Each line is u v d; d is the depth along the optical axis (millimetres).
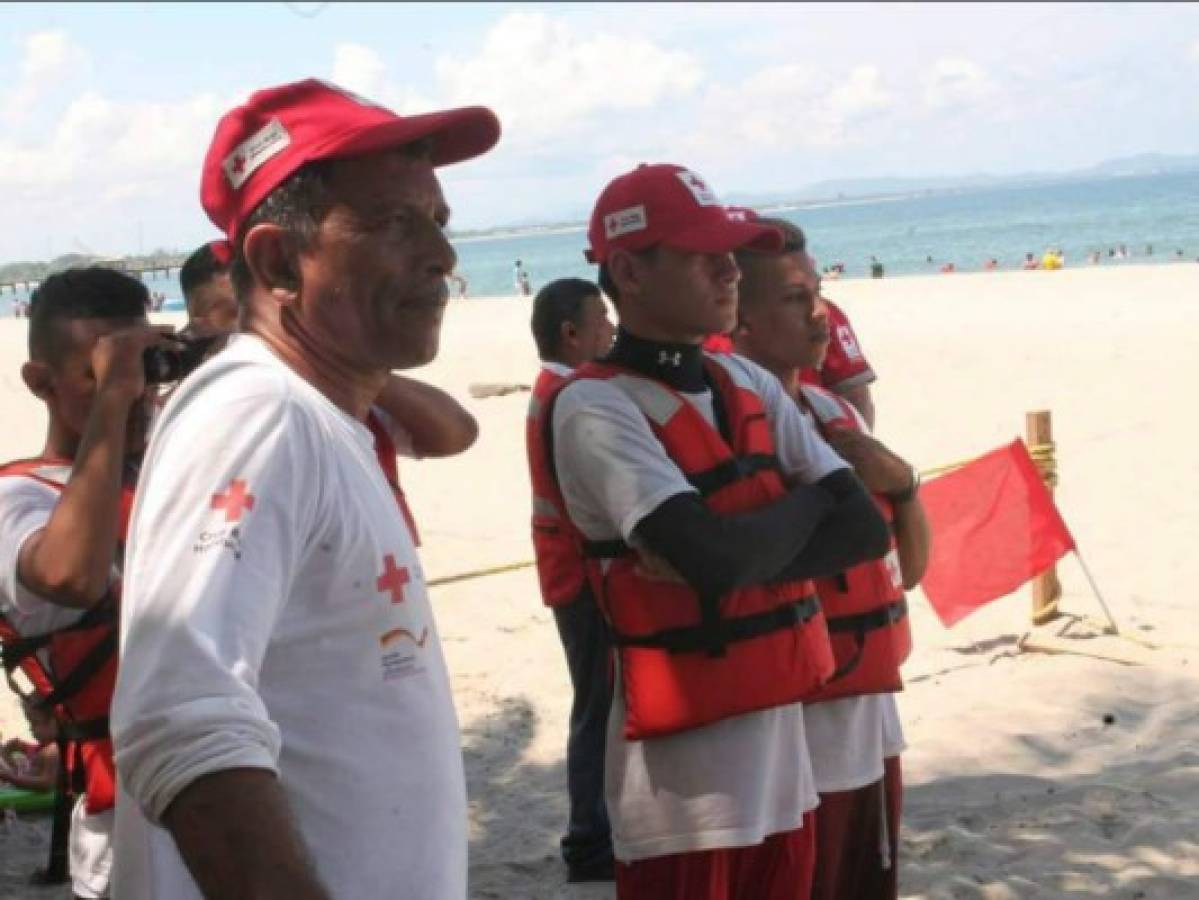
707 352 3355
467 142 2248
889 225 170000
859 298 30781
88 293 3180
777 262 3605
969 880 4977
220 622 1770
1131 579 8953
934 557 7320
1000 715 6695
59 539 2779
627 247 3084
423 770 2012
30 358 3205
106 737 3160
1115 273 32344
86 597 2811
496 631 8375
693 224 3041
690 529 2863
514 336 25812
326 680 1933
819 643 3098
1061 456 12859
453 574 9789
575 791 5039
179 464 1853
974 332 20422
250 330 2129
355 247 2061
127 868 2021
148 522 1843
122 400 2838
